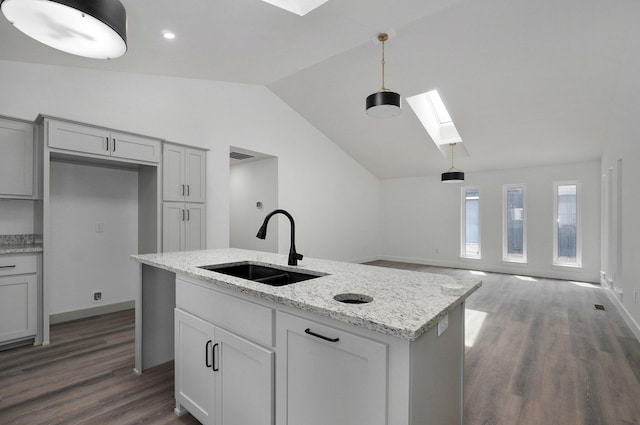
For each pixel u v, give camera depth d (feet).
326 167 22.57
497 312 13.17
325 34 9.73
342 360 3.64
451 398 4.52
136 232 12.92
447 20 11.01
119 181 12.51
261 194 19.97
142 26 7.98
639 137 9.66
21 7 4.30
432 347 3.83
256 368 4.54
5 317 8.61
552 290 16.96
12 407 6.27
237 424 4.88
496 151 19.58
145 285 7.86
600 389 7.27
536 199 20.86
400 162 24.07
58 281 11.14
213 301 5.31
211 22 8.02
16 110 9.71
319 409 3.86
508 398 6.93
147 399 6.61
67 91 10.71
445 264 24.72
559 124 15.88
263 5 7.45
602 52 11.34
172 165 12.01
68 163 11.31
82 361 8.23
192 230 12.64
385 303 3.95
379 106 10.50
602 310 13.43
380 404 3.34
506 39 11.55
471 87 14.44
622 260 12.30
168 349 8.32
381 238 28.09
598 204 18.86
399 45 12.64
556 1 9.76
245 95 16.96
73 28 4.79
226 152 15.81
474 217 23.76
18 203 10.03
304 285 4.89
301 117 20.61
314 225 21.66
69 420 5.90
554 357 8.95
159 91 13.21
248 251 9.14
